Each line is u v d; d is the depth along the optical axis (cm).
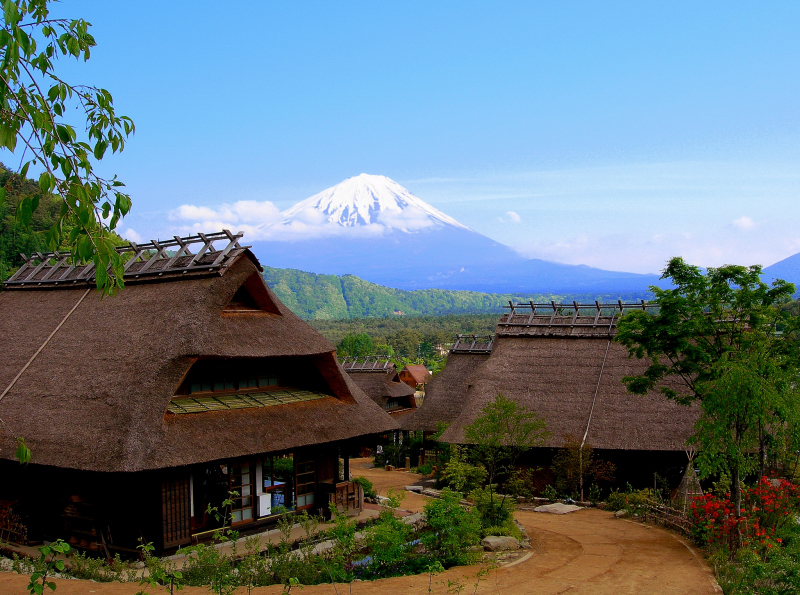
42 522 1919
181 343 1795
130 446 1586
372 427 2295
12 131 652
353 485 2362
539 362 3456
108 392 1730
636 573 1546
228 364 2108
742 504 2017
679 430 2909
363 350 11112
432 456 4684
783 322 2016
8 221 5328
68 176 686
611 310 3672
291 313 2245
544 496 3109
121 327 1961
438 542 1716
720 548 1766
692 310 2023
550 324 3656
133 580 1414
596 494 2923
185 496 1777
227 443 1795
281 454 2095
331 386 2317
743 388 1753
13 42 616
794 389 1897
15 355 2077
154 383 1717
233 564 1585
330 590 1314
